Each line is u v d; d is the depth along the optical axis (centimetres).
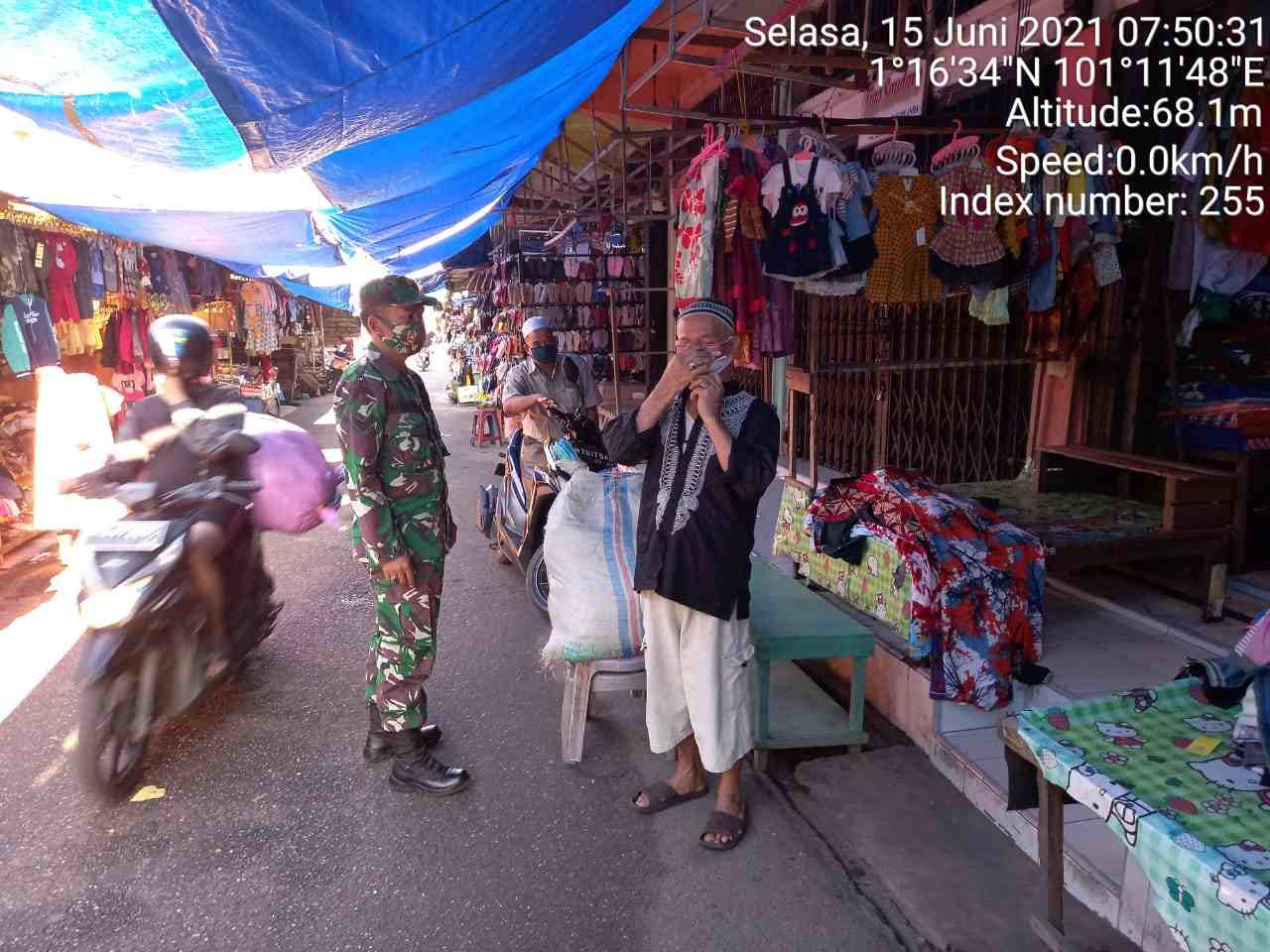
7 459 696
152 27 211
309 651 471
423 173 473
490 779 336
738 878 274
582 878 276
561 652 336
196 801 324
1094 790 192
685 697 297
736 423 278
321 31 215
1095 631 416
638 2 337
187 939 251
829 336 772
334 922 257
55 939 251
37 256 750
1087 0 466
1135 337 503
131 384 983
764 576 411
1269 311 477
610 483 371
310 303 2122
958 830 293
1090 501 491
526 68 296
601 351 1197
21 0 191
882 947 243
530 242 1202
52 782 339
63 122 280
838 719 355
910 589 359
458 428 1405
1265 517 472
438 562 325
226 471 378
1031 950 235
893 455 664
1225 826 175
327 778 339
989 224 412
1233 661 212
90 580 320
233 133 297
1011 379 635
